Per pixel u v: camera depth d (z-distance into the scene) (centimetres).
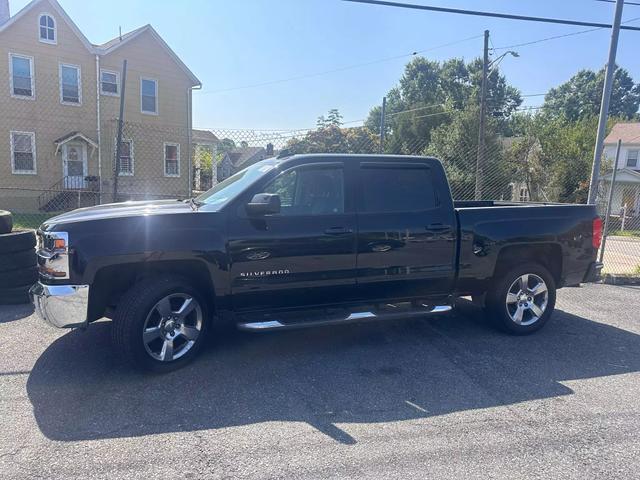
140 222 409
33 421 338
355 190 476
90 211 455
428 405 373
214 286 427
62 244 395
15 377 406
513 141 2897
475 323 582
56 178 2155
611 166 2912
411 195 495
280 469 287
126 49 2278
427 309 500
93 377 410
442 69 5194
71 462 291
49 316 396
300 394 387
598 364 461
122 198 1941
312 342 505
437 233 493
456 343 512
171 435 324
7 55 1991
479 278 516
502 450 312
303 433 329
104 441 315
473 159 2262
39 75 2073
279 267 443
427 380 418
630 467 295
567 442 322
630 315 633
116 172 896
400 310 493
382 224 474
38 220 1709
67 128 2162
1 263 587
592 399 387
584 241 557
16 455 297
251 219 436
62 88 2134
